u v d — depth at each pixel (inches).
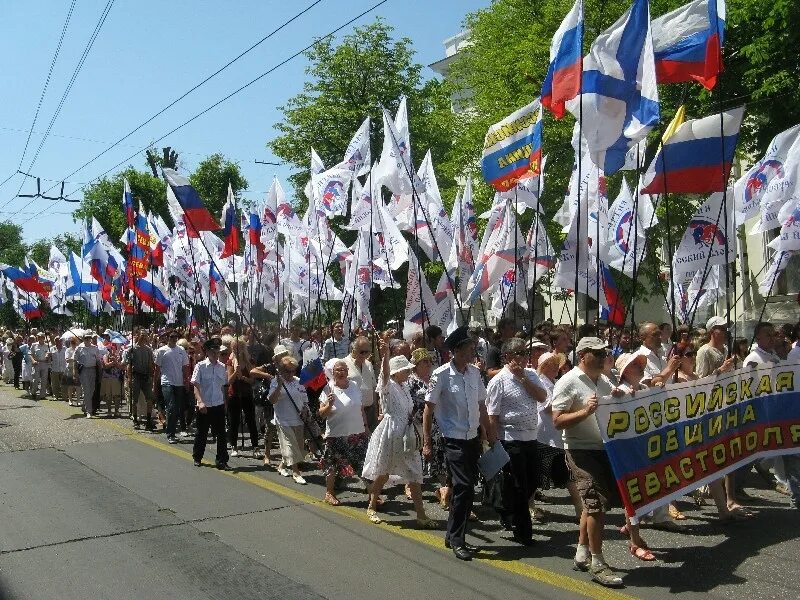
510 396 276.4
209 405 419.5
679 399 259.0
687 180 325.4
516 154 377.7
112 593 231.5
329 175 526.3
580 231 371.2
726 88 587.2
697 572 235.3
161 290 696.4
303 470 413.4
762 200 393.7
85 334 643.5
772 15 532.4
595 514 233.3
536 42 753.6
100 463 430.9
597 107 323.0
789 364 299.1
